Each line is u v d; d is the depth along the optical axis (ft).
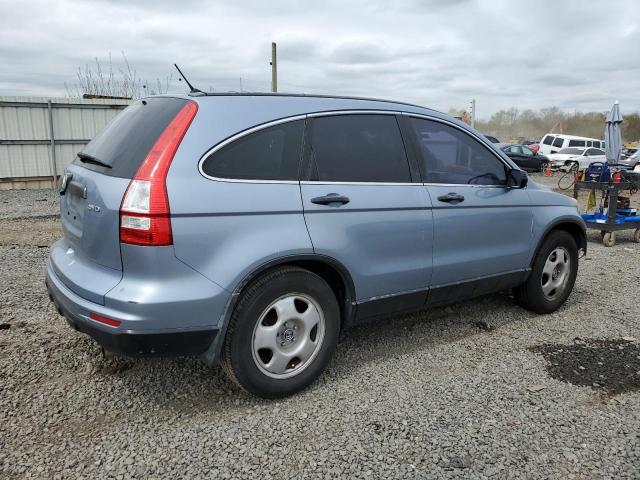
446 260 12.75
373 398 10.67
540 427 9.72
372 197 11.26
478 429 9.61
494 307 16.51
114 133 10.64
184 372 11.53
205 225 9.11
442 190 12.64
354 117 11.53
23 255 21.68
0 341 12.71
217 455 8.73
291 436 9.30
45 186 51.62
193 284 9.07
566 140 100.89
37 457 8.53
